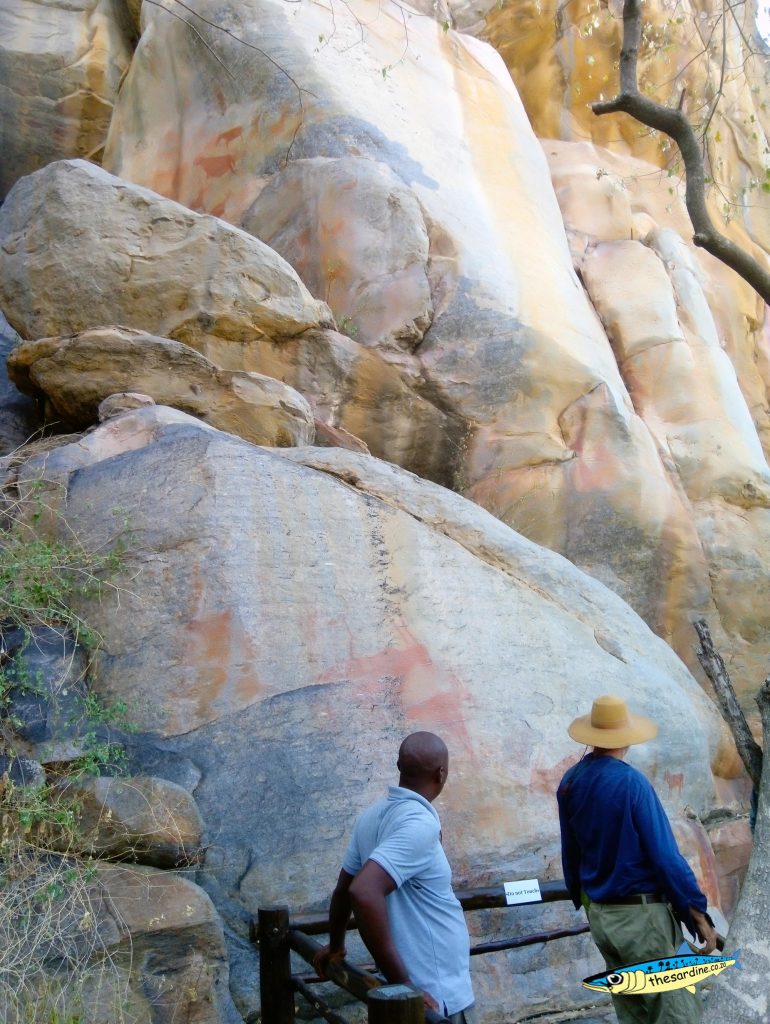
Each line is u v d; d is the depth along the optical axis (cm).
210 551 478
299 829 444
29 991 352
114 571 478
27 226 688
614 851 361
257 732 456
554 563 588
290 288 729
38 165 1206
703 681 788
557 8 1227
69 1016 355
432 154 920
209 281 694
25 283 677
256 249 714
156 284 684
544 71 1227
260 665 467
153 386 620
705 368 957
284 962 386
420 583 518
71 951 367
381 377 775
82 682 456
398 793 338
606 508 795
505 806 482
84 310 677
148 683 457
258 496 497
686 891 349
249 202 906
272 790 446
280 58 918
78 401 627
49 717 435
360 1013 434
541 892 420
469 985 331
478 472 798
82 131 1211
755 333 1168
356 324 831
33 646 455
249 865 432
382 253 842
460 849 468
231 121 936
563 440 818
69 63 1193
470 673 504
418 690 490
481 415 812
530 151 1034
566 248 1002
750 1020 319
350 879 344
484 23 1223
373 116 905
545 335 839
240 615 471
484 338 826
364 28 982
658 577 799
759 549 852
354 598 498
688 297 1017
